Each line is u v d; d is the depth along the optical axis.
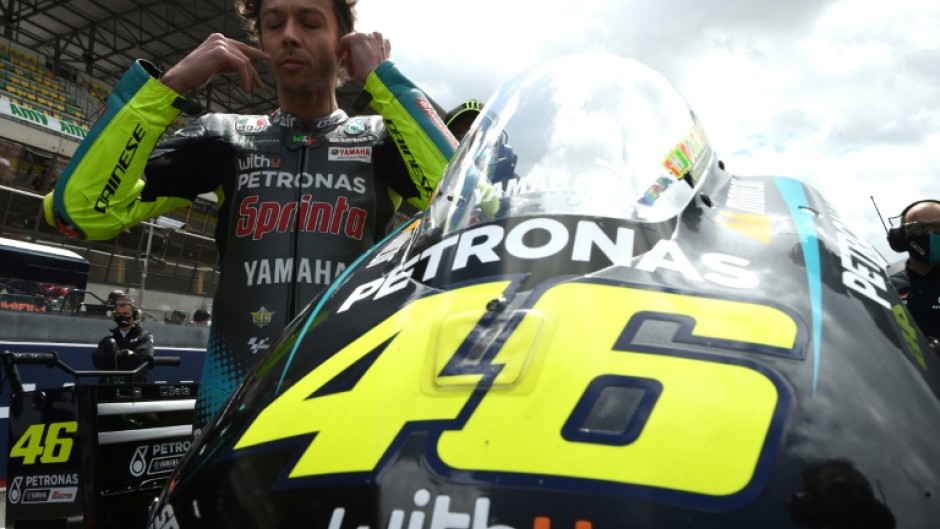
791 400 0.88
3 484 6.58
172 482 1.15
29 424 2.51
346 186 2.06
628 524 0.76
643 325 0.99
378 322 1.19
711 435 0.84
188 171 2.15
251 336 1.92
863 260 1.31
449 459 0.86
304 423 1.02
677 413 0.86
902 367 1.03
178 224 16.30
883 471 0.83
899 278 2.99
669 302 1.04
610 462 0.81
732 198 1.49
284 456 0.98
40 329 7.52
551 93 1.53
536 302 1.05
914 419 0.94
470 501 0.81
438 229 1.36
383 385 1.01
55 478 2.42
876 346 1.04
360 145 2.13
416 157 1.98
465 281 1.16
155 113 1.95
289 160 2.09
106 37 25.23
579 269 1.11
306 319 1.39
